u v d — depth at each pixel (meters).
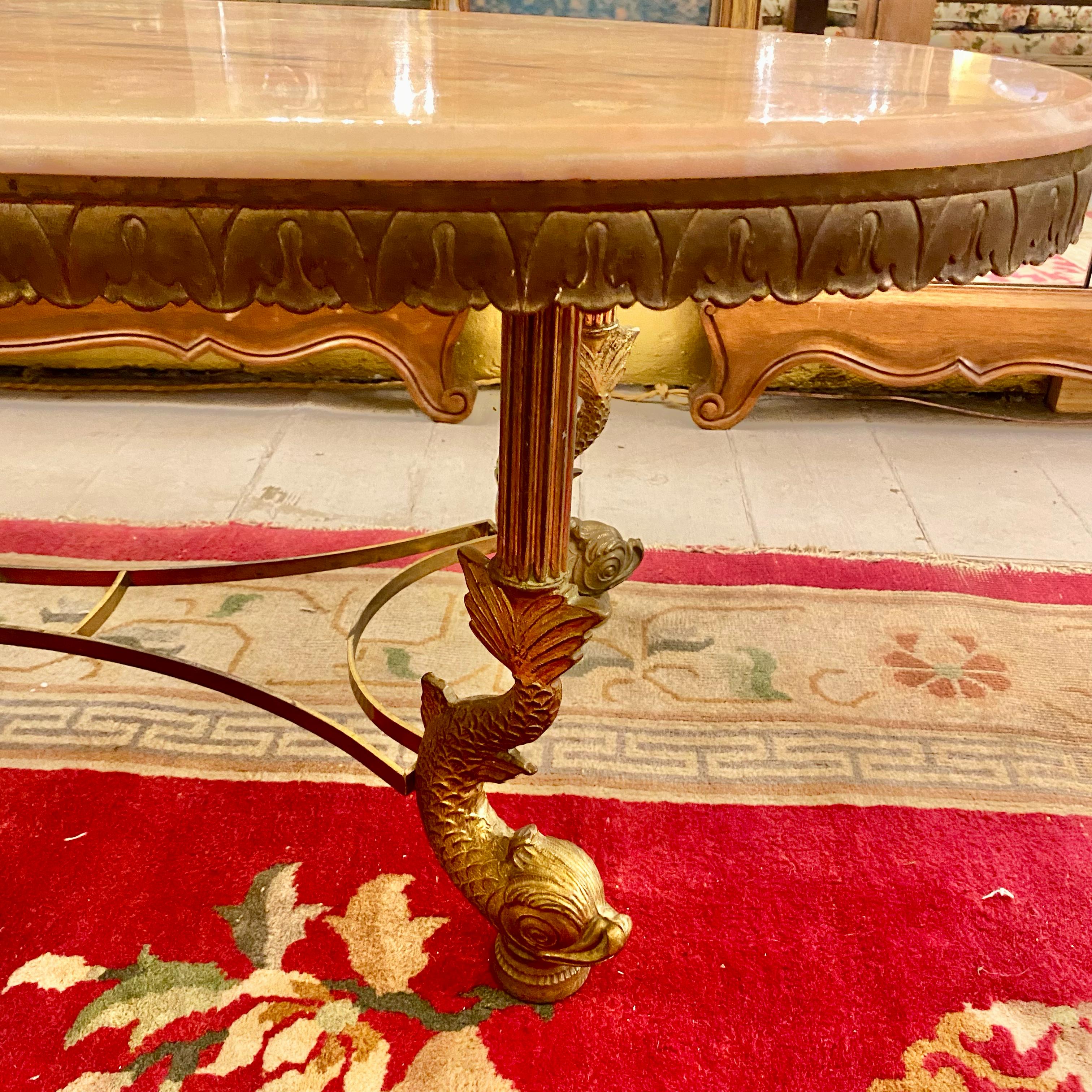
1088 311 1.71
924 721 1.10
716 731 1.08
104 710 1.08
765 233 0.43
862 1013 0.78
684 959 0.82
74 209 0.42
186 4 1.13
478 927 0.85
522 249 0.42
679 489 1.62
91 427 1.77
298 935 0.83
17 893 0.86
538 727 0.70
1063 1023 0.77
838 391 1.99
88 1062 0.72
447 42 0.85
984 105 0.51
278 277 0.43
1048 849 0.94
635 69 0.68
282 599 1.29
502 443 0.63
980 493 1.63
